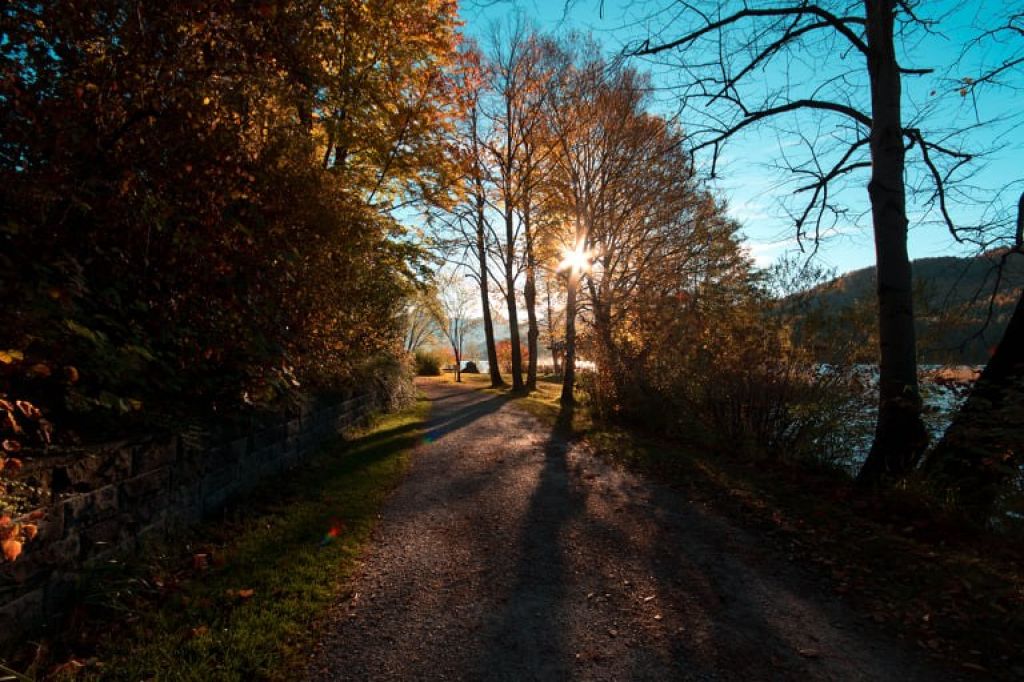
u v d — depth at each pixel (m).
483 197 20.19
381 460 8.29
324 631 3.24
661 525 5.27
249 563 4.12
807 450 7.35
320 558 4.29
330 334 7.51
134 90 3.80
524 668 2.88
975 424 5.00
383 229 9.19
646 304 13.84
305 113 6.65
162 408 4.59
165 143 4.09
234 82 4.49
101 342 3.72
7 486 2.77
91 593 3.25
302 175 5.62
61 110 3.50
